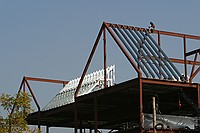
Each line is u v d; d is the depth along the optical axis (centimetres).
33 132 3597
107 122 4969
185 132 3228
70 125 5138
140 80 3128
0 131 3419
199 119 3297
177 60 3806
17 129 3481
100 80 4088
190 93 3572
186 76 3662
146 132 3092
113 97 3744
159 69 3266
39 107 4419
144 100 3925
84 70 3753
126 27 3631
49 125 5050
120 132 3388
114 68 4069
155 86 3300
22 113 3528
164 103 3981
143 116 3108
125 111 4394
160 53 3450
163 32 3788
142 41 3534
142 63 3250
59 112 4159
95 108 3566
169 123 3212
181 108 4150
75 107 3841
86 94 3703
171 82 3238
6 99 3497
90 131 5241
